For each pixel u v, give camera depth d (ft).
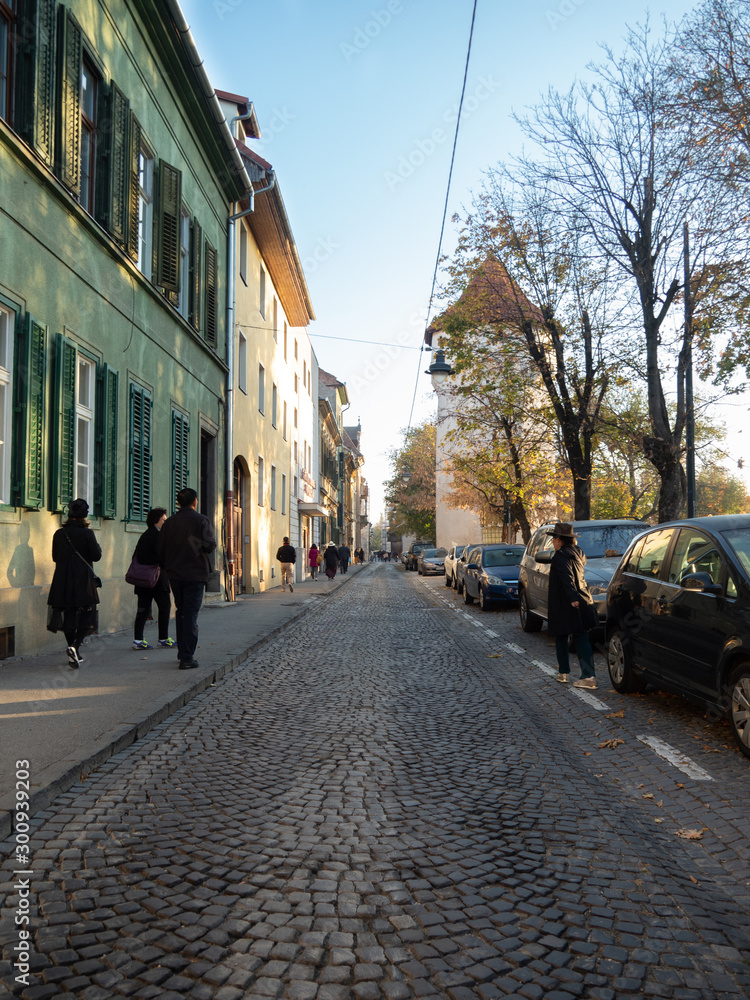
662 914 10.03
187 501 28.27
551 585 27.09
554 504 97.81
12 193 26.99
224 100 71.87
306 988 8.23
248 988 8.20
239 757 17.20
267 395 88.43
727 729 20.10
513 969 8.68
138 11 40.78
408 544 333.01
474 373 75.10
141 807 13.69
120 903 9.98
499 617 53.83
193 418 53.83
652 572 23.16
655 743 18.80
